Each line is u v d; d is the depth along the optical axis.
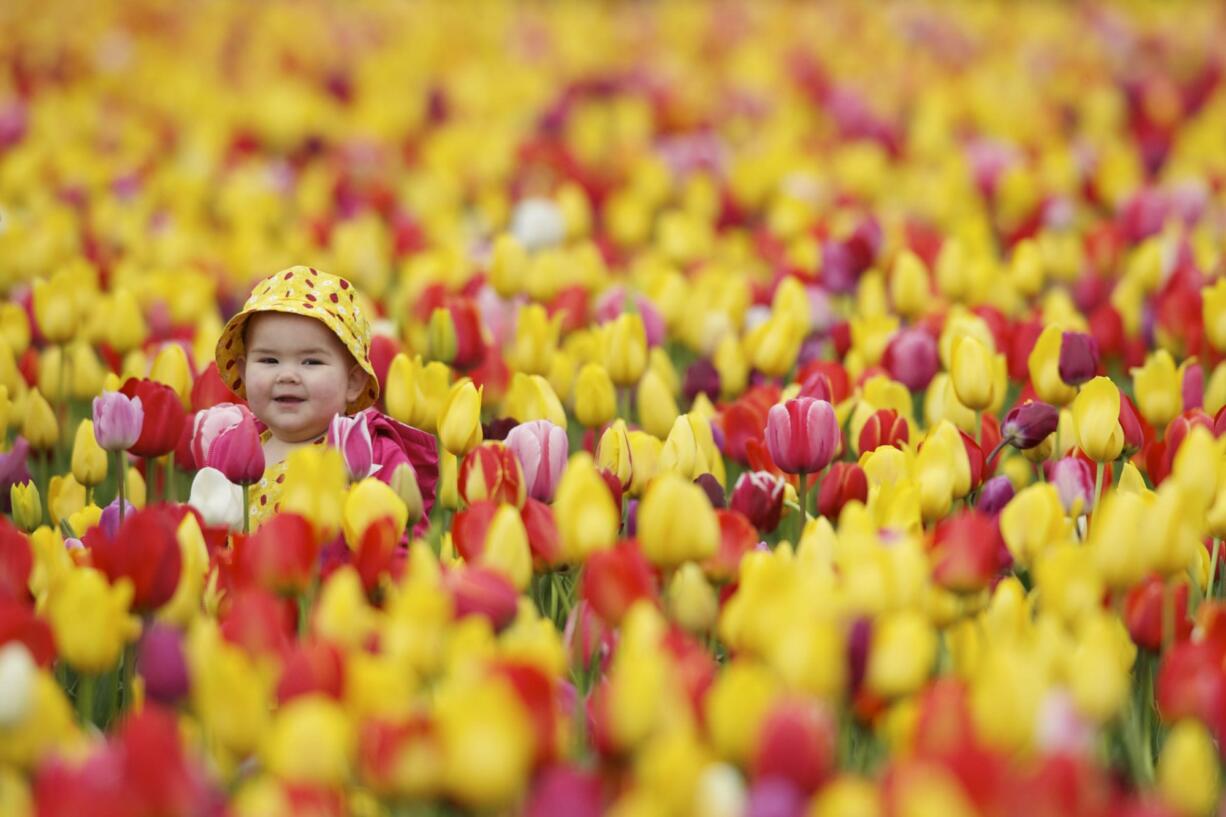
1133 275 10.77
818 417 6.07
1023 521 5.25
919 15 26.69
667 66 22.52
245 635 4.47
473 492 5.69
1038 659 4.52
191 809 3.65
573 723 4.68
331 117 19.31
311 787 3.57
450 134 17.41
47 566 5.35
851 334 9.56
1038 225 13.83
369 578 5.10
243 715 4.07
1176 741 3.89
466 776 3.58
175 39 24.53
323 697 4.12
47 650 4.54
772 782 3.63
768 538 7.02
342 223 13.52
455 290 10.66
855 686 4.25
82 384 8.66
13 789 3.69
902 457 6.25
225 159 16.64
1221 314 8.41
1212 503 5.41
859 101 18.95
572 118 19.39
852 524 5.06
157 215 13.81
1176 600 5.11
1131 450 6.50
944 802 3.31
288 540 4.92
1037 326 8.45
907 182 16.17
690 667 4.18
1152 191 14.26
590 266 11.08
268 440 7.24
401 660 4.38
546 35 25.64
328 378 7.05
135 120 18.02
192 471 7.46
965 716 3.85
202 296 10.29
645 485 6.34
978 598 5.14
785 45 24.39
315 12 27.30
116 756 3.69
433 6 28.52
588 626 5.06
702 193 14.86
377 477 6.72
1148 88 20.50
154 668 4.42
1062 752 3.58
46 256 10.63
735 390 8.63
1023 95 20.22
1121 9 28.23
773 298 10.85
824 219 14.41
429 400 7.00
